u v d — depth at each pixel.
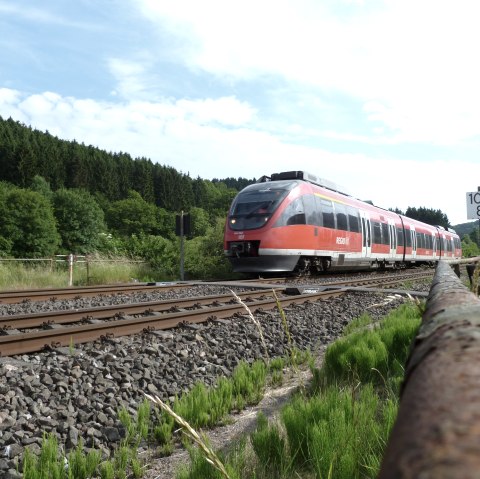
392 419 2.97
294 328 7.93
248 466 3.00
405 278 20.25
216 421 4.00
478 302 0.97
